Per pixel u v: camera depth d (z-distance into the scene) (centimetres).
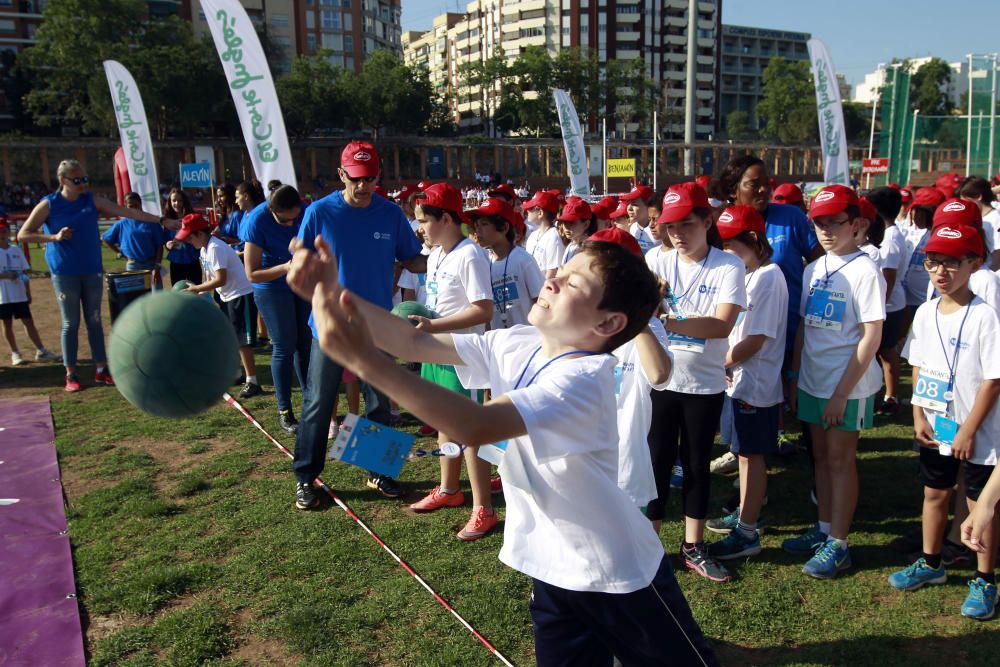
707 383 374
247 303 744
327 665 315
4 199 5066
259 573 390
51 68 5684
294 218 572
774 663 322
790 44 11831
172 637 333
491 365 232
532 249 787
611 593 211
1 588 371
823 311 398
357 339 152
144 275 801
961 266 341
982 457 346
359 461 320
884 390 766
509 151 7181
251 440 600
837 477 394
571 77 7450
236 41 783
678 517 470
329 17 8325
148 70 5434
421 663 317
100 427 628
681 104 9994
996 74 2628
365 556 410
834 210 386
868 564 407
